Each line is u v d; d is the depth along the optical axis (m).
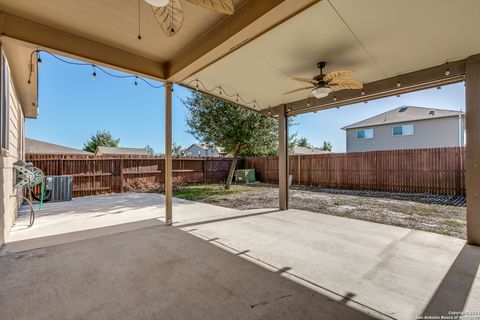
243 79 4.43
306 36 2.96
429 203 6.32
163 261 2.72
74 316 1.76
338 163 10.11
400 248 3.08
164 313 1.79
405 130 14.31
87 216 5.07
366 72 3.98
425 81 3.81
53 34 3.03
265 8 2.38
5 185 3.53
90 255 2.92
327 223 4.39
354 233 3.75
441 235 3.62
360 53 3.36
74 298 1.99
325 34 2.91
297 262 2.68
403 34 2.88
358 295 2.01
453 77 3.66
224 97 5.47
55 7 2.63
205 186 10.95
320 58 3.55
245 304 1.89
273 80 4.48
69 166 8.40
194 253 2.96
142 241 3.43
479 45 3.09
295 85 4.71
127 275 2.39
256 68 3.93
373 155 9.20
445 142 13.04
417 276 2.33
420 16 2.54
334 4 2.37
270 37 2.98
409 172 8.38
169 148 4.45
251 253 2.95
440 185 7.75
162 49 3.61
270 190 9.52
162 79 4.18
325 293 2.04
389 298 1.97
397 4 2.36
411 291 2.07
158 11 2.21
